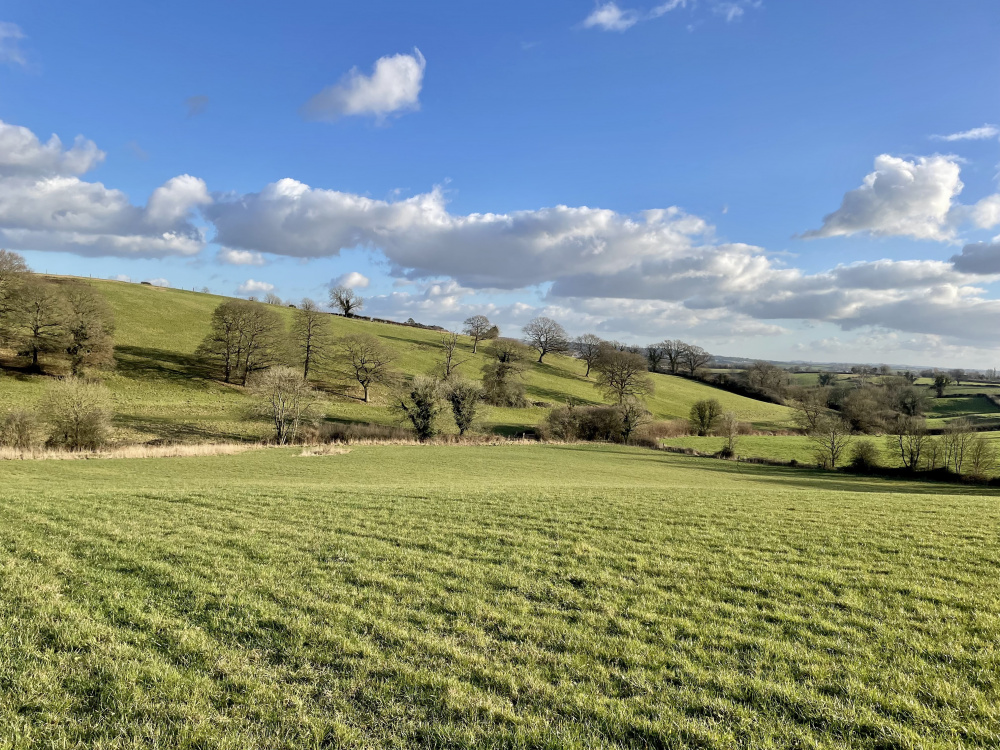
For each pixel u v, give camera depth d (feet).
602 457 177.99
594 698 19.54
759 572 34.12
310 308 294.66
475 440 204.54
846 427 190.49
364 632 24.35
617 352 328.08
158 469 108.88
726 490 84.23
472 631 24.76
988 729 17.54
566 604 28.50
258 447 161.07
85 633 23.06
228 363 253.44
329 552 36.73
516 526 46.52
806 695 19.67
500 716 18.45
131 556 33.60
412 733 17.48
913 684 20.43
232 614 25.77
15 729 16.81
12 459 110.73
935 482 146.72
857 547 40.47
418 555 36.65
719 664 22.12
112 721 17.60
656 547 40.16
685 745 17.01
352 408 242.78
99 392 138.92
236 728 17.42
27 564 31.19
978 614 26.84
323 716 18.13
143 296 341.21
